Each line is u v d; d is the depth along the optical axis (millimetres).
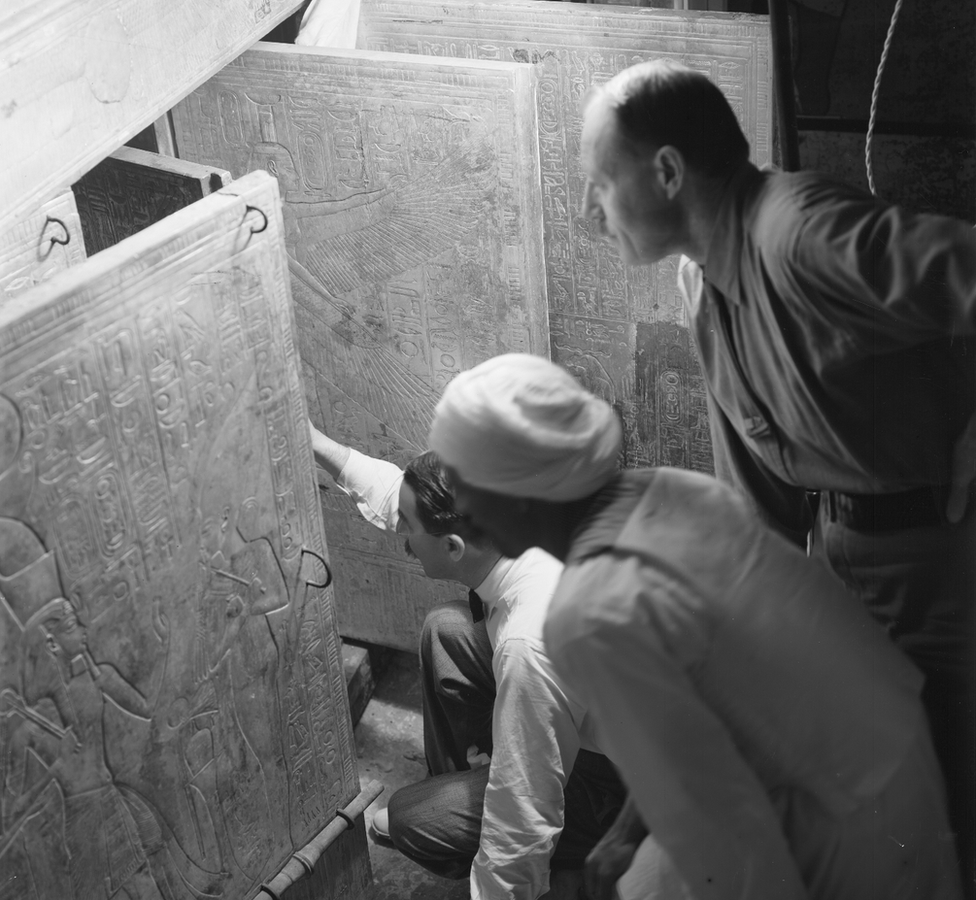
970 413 1683
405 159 2881
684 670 1517
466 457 1531
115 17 2250
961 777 1835
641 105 1723
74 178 2215
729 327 1909
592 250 3150
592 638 1498
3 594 1643
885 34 2850
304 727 2418
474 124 2754
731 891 1612
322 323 3223
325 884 2648
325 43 3074
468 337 3064
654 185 1758
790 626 1551
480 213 2867
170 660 1988
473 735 2852
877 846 1667
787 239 1646
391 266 3047
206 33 2543
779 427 1958
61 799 1858
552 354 3396
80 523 1725
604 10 2818
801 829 1654
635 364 3264
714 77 2775
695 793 1557
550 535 1585
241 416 1975
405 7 3057
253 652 2197
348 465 2793
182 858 2174
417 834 2732
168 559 1912
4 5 2014
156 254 1705
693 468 3350
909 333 1647
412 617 3518
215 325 1859
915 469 1796
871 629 1674
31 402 1593
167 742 2049
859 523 1930
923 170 2955
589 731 2434
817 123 3023
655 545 1519
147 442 1798
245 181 1864
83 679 1824
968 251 1535
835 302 1660
